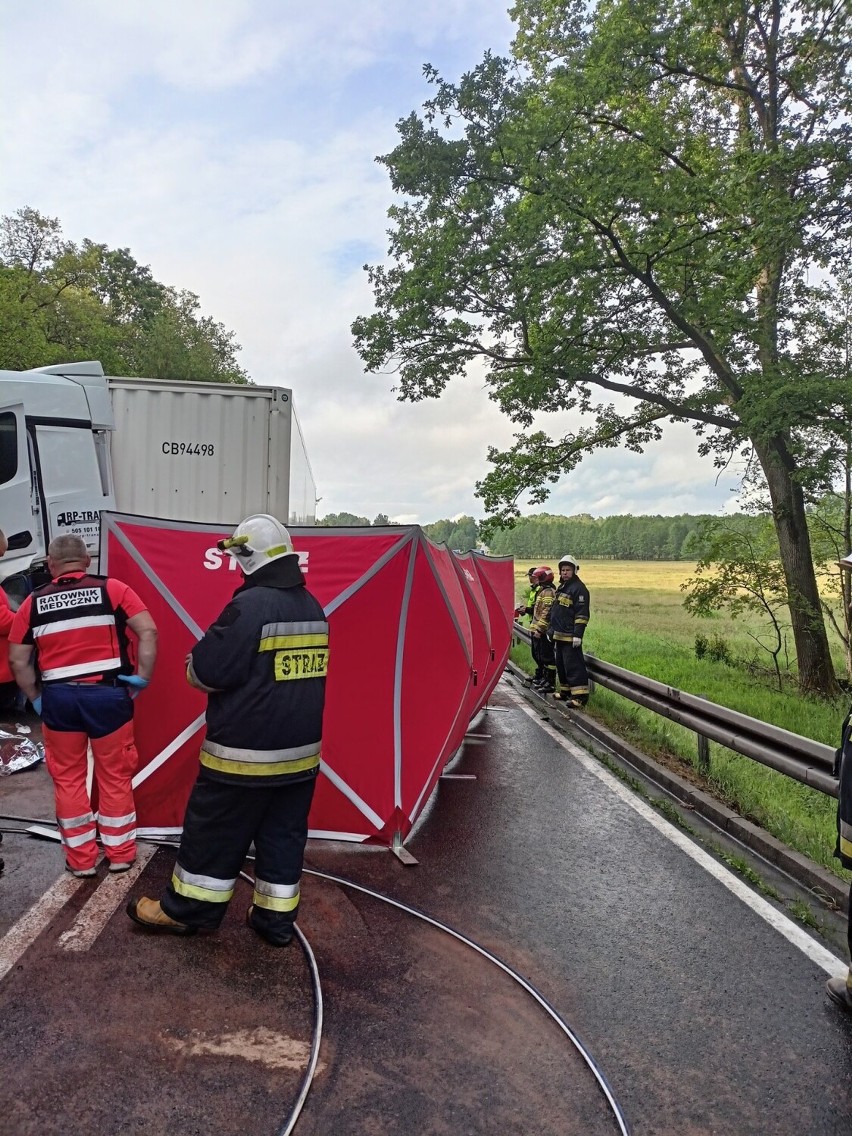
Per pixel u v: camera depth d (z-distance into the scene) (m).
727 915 4.50
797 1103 2.94
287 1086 2.84
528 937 4.11
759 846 5.51
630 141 14.52
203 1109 2.69
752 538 15.94
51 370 9.05
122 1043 3.01
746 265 12.52
